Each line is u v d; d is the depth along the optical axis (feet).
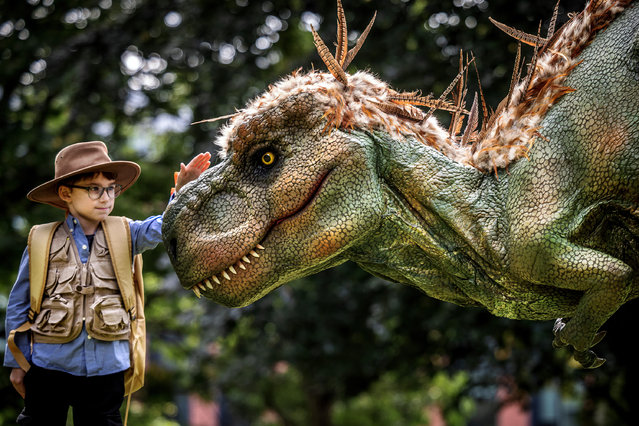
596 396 36.58
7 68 37.60
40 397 13.34
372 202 12.50
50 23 38.91
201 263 12.60
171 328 54.95
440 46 32.17
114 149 41.73
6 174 39.24
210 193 12.84
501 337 34.65
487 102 30.22
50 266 13.34
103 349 13.28
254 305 39.73
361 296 39.09
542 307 12.87
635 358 29.71
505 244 12.51
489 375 40.06
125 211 40.78
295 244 12.50
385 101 12.98
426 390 66.18
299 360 41.96
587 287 12.00
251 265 12.60
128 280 13.60
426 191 12.76
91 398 13.37
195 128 38.88
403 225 12.84
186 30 38.27
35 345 13.23
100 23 39.52
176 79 39.96
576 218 12.20
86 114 39.91
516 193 12.55
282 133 12.66
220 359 55.01
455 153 13.33
